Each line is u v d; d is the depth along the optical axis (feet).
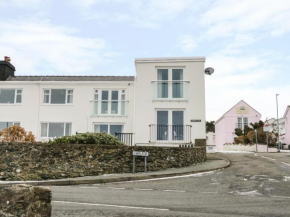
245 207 24.25
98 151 45.62
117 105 76.33
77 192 30.58
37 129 76.38
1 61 85.61
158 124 69.56
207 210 23.09
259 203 25.77
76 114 76.64
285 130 163.02
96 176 41.86
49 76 89.76
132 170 46.73
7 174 41.98
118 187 34.35
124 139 72.43
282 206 24.67
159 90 70.85
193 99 69.72
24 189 13.60
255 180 37.91
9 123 77.25
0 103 78.13
